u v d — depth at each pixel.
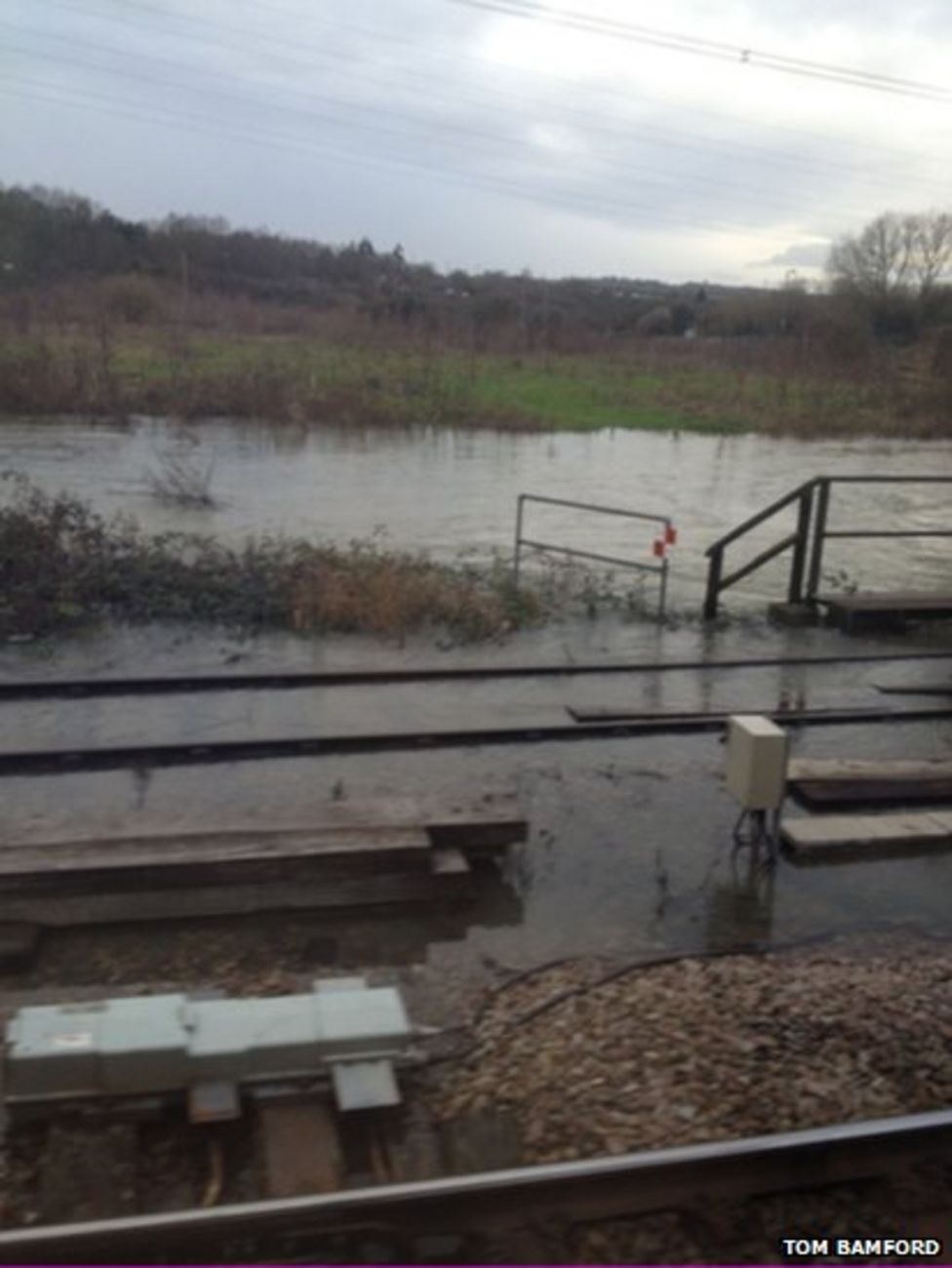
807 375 48.50
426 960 6.19
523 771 9.00
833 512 23.62
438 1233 3.96
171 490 20.81
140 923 6.37
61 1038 4.66
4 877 6.21
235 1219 3.78
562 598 14.79
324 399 32.12
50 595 12.97
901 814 8.36
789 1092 4.90
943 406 42.38
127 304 48.44
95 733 9.41
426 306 55.97
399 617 12.82
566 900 6.92
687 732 10.06
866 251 65.81
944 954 6.50
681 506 23.19
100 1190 4.25
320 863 6.60
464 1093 4.93
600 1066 5.06
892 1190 4.32
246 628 12.72
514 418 33.25
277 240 75.81
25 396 29.97
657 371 50.56
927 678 12.13
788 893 7.16
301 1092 4.76
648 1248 4.00
